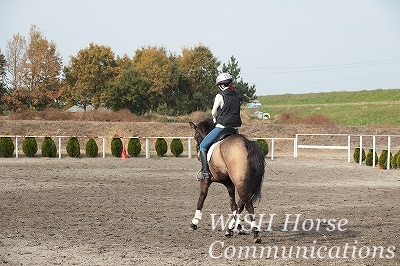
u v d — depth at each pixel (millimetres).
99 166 28891
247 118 59750
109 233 11797
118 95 66500
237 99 11672
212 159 11305
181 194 18438
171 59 78625
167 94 72250
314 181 23156
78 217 13812
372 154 31406
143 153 39156
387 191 19953
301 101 118312
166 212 14742
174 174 25078
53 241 10922
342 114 87125
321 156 39469
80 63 71188
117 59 76000
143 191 19109
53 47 66688
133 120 54156
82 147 43938
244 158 10609
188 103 72125
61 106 71688
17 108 63656
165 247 10453
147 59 73562
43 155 35094
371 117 82375
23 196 17547
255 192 10570
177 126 48375
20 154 36906
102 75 70938
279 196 18234
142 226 12688
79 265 9023
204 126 12438
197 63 76875
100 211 14781
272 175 25453
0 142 34688
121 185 20766
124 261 9297
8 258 9477
